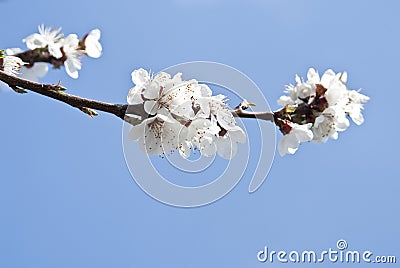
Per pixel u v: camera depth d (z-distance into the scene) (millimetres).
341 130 697
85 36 770
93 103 642
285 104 694
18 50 764
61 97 641
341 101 695
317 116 688
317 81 695
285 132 685
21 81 641
